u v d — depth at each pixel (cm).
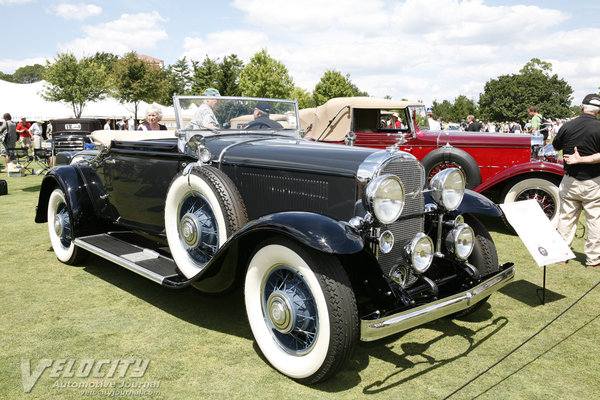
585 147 445
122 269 460
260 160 326
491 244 336
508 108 8075
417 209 306
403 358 289
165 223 356
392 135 728
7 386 249
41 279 427
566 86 8331
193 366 273
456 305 264
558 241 384
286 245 250
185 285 303
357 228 257
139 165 391
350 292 237
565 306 373
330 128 760
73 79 2641
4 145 1263
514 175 612
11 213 738
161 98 3375
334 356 237
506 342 310
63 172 451
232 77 3894
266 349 271
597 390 252
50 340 304
